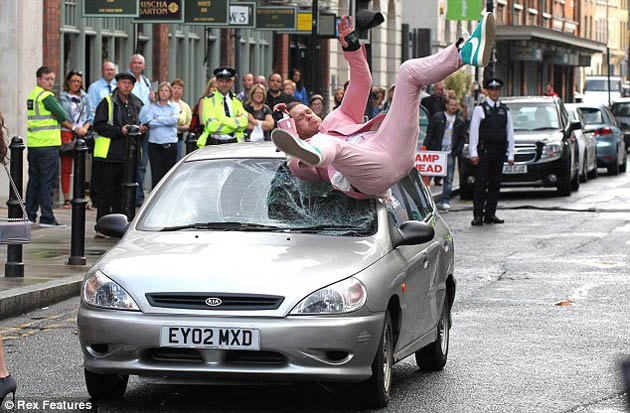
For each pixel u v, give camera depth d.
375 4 64.81
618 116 71.12
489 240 26.92
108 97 24.16
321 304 10.72
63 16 33.31
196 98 43.16
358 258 11.27
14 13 30.86
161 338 10.67
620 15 161.75
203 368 10.66
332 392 12.16
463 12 46.94
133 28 37.12
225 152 12.99
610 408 11.50
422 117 32.31
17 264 18.58
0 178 31.23
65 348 14.30
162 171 29.22
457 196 40.34
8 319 16.33
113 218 12.50
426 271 12.72
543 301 18.25
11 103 31.00
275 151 12.91
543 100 40.66
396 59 68.56
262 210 12.18
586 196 39.84
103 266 11.23
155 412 11.24
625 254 24.27
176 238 11.79
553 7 117.00
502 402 11.78
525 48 94.06
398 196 12.98
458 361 13.86
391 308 11.63
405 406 11.57
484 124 30.20
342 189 11.98
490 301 18.23
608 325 16.17
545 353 14.26
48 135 25.56
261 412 11.25
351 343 10.73
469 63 11.59
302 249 11.38
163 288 10.80
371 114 32.38
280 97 30.66
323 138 11.23
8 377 10.77
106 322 10.80
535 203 37.06
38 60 31.56
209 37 44.50
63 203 31.22
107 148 24.16
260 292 10.70
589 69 144.25
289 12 34.75
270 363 10.71
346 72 61.00
